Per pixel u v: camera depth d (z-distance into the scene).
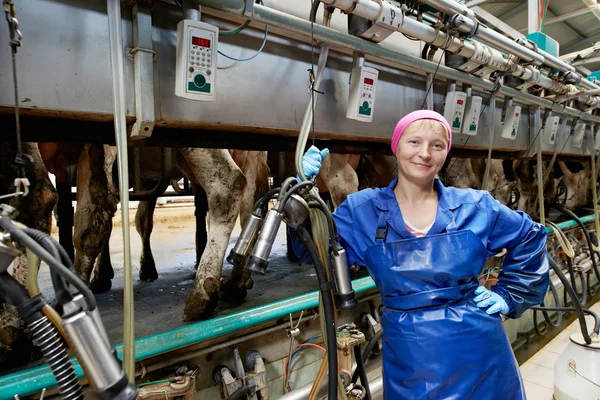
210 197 1.92
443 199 1.26
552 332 3.54
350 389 1.72
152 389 1.29
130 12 1.18
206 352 1.54
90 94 1.14
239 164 2.53
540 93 3.18
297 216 1.09
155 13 1.24
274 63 1.59
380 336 1.83
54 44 1.07
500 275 1.40
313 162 1.29
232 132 1.87
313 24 1.40
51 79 1.07
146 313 1.90
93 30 1.14
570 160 5.34
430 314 1.18
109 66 1.17
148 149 2.78
